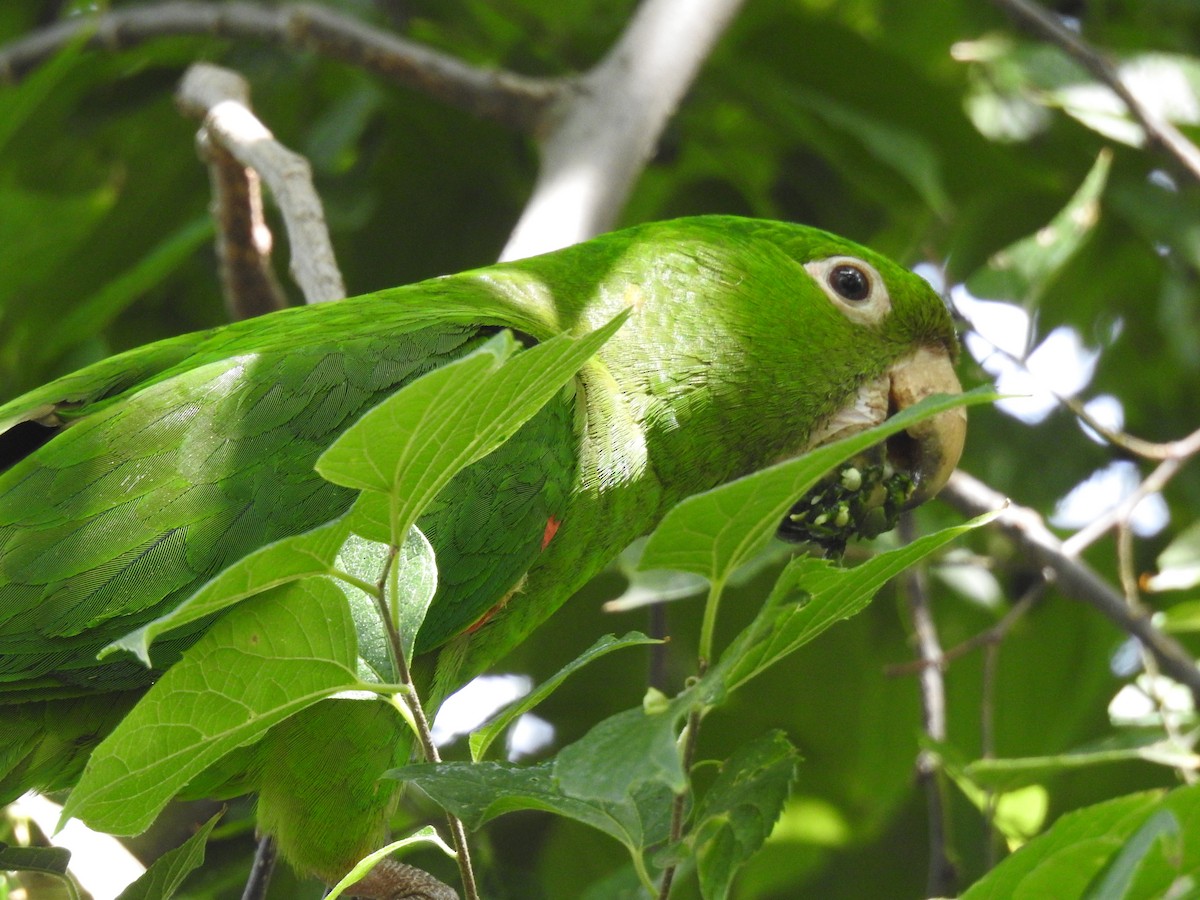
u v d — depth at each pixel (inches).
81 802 145.1
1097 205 366.9
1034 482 381.4
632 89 314.2
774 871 384.5
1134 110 332.5
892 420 132.0
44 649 192.9
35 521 196.5
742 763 155.0
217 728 147.3
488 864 289.3
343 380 212.2
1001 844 361.7
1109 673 378.3
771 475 132.7
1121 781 355.9
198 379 210.1
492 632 238.7
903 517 339.9
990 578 382.3
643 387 249.1
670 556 141.0
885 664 387.5
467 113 352.2
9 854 183.2
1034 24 341.4
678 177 387.9
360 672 163.8
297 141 378.3
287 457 206.1
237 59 365.4
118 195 358.3
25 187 367.6
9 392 358.9
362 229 366.3
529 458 222.1
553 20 368.5
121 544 196.9
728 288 257.4
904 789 384.2
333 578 143.3
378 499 135.1
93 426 205.2
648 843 157.9
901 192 361.1
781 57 348.8
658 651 303.0
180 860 174.7
